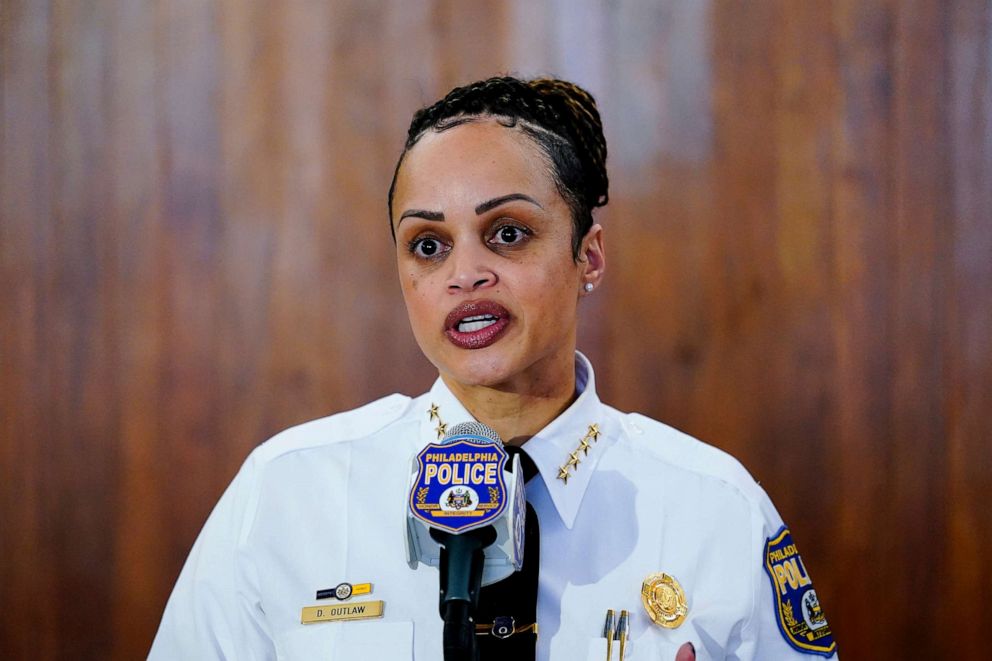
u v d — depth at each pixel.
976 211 8.24
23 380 8.45
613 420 5.08
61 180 8.45
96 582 8.43
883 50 8.28
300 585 4.61
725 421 8.35
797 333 8.32
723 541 4.71
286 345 8.48
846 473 8.30
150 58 8.45
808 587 4.88
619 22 8.37
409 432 4.96
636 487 4.80
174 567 8.45
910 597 8.28
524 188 4.25
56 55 8.44
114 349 8.46
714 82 8.34
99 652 8.41
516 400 4.61
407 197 4.36
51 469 8.44
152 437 8.46
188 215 8.46
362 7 8.44
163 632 4.81
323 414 8.47
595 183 4.67
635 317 8.39
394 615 4.46
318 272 8.48
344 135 8.45
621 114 8.38
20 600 8.43
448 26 8.43
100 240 8.46
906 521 8.27
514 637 4.17
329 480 4.84
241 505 4.86
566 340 4.60
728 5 8.32
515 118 4.40
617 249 8.39
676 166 8.36
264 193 8.46
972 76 8.24
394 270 8.46
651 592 4.51
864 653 8.30
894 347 8.28
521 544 3.85
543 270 4.26
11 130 8.45
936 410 8.27
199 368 8.48
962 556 8.24
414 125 4.63
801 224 8.31
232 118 8.46
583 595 4.51
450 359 4.30
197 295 8.47
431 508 3.62
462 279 4.19
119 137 8.45
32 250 8.45
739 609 4.58
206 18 8.44
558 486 4.65
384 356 8.48
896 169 8.28
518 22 8.40
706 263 8.35
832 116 8.30
